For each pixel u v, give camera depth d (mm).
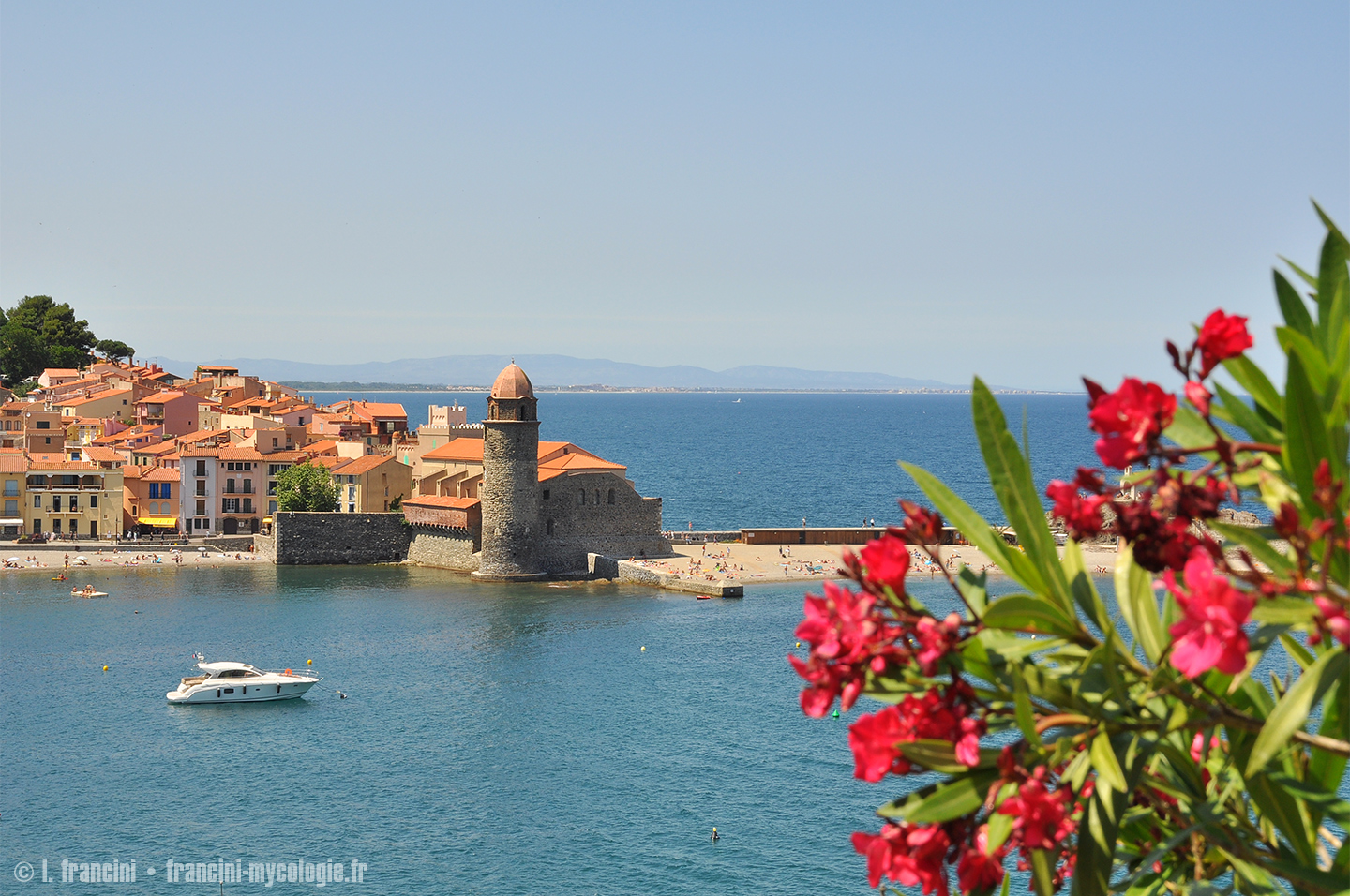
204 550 181875
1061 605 7816
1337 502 6641
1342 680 7465
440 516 173000
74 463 186750
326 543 176625
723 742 88562
